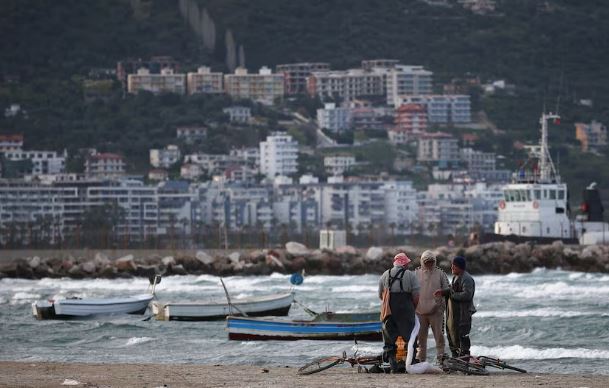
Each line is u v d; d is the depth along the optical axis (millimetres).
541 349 138625
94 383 99438
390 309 101438
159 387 96500
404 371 103562
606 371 121812
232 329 150625
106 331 164750
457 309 105875
